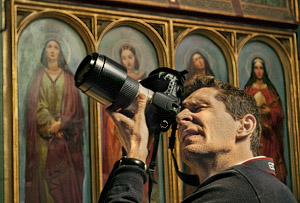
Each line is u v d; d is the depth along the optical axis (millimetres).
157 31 4801
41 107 4223
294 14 5574
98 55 1277
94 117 4375
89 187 4309
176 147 4617
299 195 5246
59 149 4238
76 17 4402
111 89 1220
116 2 4535
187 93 1237
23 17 4211
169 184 4566
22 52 4219
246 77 5277
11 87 4051
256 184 1008
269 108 5320
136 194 1017
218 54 5152
